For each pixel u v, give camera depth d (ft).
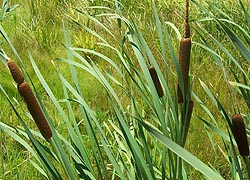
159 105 5.75
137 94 14.73
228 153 7.55
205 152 12.44
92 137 6.71
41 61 18.43
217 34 19.16
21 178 11.26
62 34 21.13
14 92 15.92
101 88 16.33
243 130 5.28
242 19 18.78
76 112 14.84
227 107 14.84
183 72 5.69
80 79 17.21
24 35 20.18
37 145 5.70
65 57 19.13
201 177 10.73
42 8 22.49
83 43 19.24
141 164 6.22
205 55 18.29
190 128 13.93
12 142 12.51
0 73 17.08
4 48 19.49
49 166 5.88
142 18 21.66
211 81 16.03
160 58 17.08
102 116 13.78
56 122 13.99
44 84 6.13
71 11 22.07
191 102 5.95
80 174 6.88
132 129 8.38
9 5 24.07
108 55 18.74
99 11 22.18
